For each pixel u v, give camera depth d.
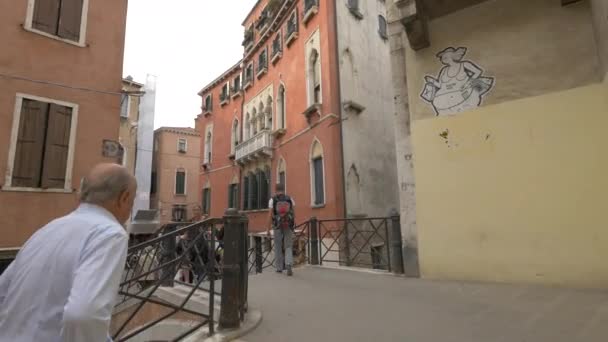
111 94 9.42
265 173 17.33
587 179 4.39
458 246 5.25
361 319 3.56
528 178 4.80
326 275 6.30
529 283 4.64
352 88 12.94
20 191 7.84
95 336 1.28
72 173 8.54
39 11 8.59
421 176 5.73
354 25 13.78
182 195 31.05
